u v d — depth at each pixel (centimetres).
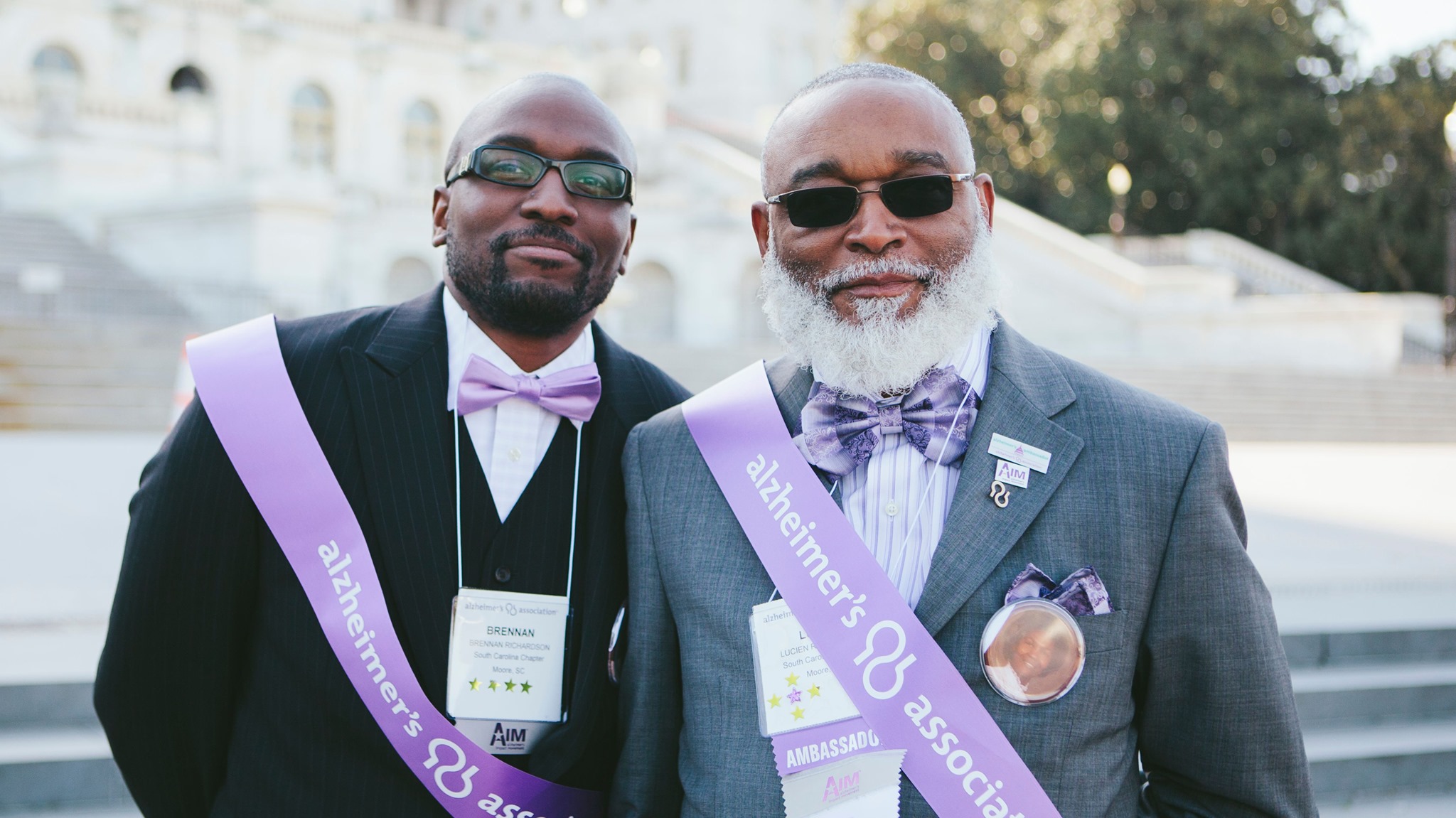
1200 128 3338
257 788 209
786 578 196
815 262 195
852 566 194
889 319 190
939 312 191
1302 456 1509
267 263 2245
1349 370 2211
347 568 209
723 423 216
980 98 3903
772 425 211
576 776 218
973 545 187
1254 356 2275
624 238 234
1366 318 2219
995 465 191
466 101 3753
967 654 185
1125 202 3500
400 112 3653
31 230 2386
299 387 221
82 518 769
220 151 3334
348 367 223
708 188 3281
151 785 224
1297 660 517
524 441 227
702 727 197
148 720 217
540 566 221
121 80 3222
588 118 226
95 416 1427
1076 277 2494
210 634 214
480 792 206
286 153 3462
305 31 3475
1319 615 554
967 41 3844
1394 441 1792
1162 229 3656
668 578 208
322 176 2461
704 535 207
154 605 211
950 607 186
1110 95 3375
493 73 3762
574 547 225
